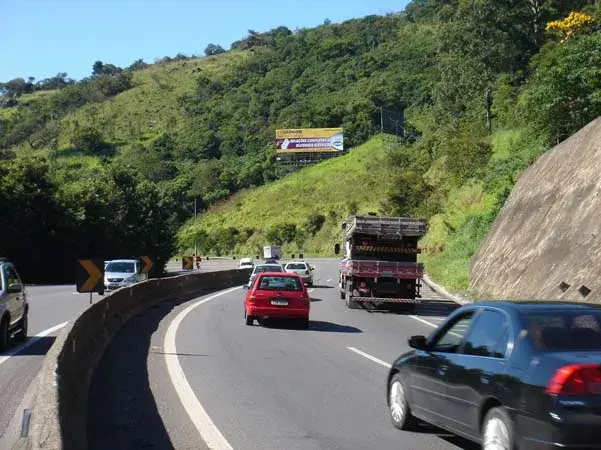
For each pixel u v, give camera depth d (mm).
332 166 123000
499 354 6805
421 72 142000
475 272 33031
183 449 7656
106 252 63844
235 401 10156
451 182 67688
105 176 70562
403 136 116438
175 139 153000
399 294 26562
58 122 166375
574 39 48594
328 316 24062
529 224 28875
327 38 179500
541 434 5930
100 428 8484
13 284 15250
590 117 38250
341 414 9492
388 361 14023
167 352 14633
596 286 20250
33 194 55531
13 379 11383
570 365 5941
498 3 74500
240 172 135875
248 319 20188
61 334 9789
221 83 179375
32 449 5277
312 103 146000
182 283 32156
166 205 74625
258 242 110125
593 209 23938
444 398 7578
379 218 27422
